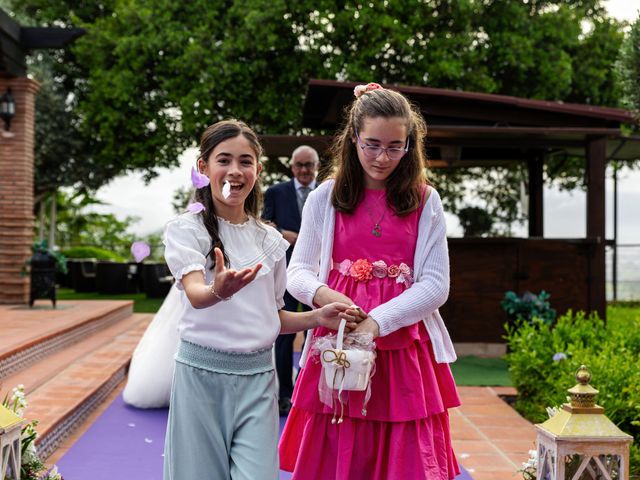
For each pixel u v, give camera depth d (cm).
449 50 1360
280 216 530
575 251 785
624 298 1512
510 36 1375
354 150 251
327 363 227
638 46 460
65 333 706
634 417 372
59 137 1619
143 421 471
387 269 246
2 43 962
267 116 1420
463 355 772
